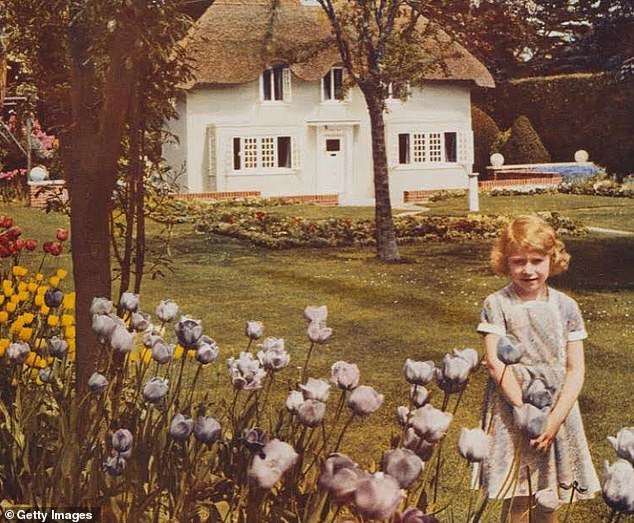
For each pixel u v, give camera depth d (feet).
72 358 20.51
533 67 145.38
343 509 10.93
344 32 63.10
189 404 13.99
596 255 61.82
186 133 115.24
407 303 45.14
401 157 127.34
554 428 15.40
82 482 12.10
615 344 35.68
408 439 9.62
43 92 20.31
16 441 13.12
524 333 15.87
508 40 65.46
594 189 114.11
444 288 49.67
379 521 7.54
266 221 79.36
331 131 121.39
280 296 47.19
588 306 44.19
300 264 59.21
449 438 23.79
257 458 8.96
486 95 146.61
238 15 116.98
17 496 12.18
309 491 12.17
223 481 12.53
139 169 20.62
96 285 17.93
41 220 78.07
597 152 60.85
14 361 14.42
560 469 15.84
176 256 62.03
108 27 16.79
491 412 15.94
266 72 118.11
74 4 17.66
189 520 11.44
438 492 19.38
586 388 28.99
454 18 62.95
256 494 10.56
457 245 69.46
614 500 8.37
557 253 16.26
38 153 96.48
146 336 14.03
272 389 27.76
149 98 20.99
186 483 11.44
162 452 12.54
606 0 60.03
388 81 61.26
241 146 117.50
